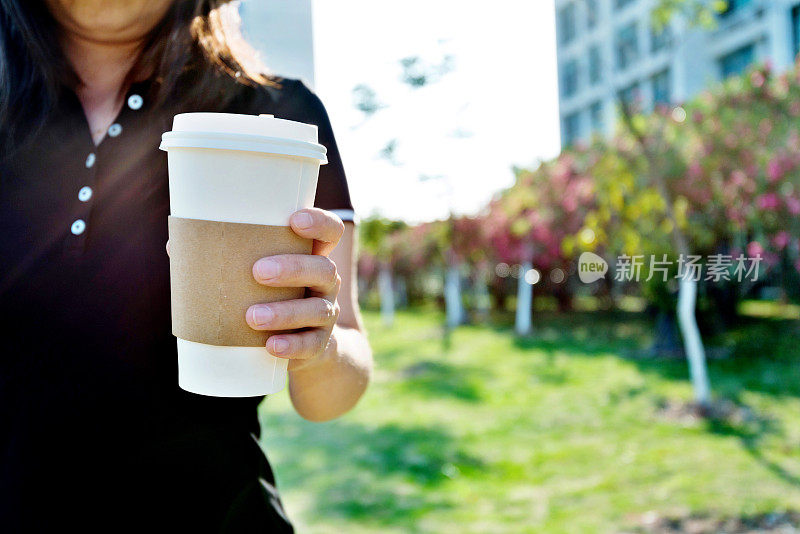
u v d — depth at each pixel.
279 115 1.05
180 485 0.93
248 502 0.97
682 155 5.99
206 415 0.95
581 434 5.42
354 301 1.12
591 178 6.93
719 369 7.63
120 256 0.92
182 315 0.72
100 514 0.90
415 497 4.05
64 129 0.94
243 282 0.70
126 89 0.97
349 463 4.85
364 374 1.05
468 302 21.12
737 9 10.38
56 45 0.95
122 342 0.91
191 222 0.70
